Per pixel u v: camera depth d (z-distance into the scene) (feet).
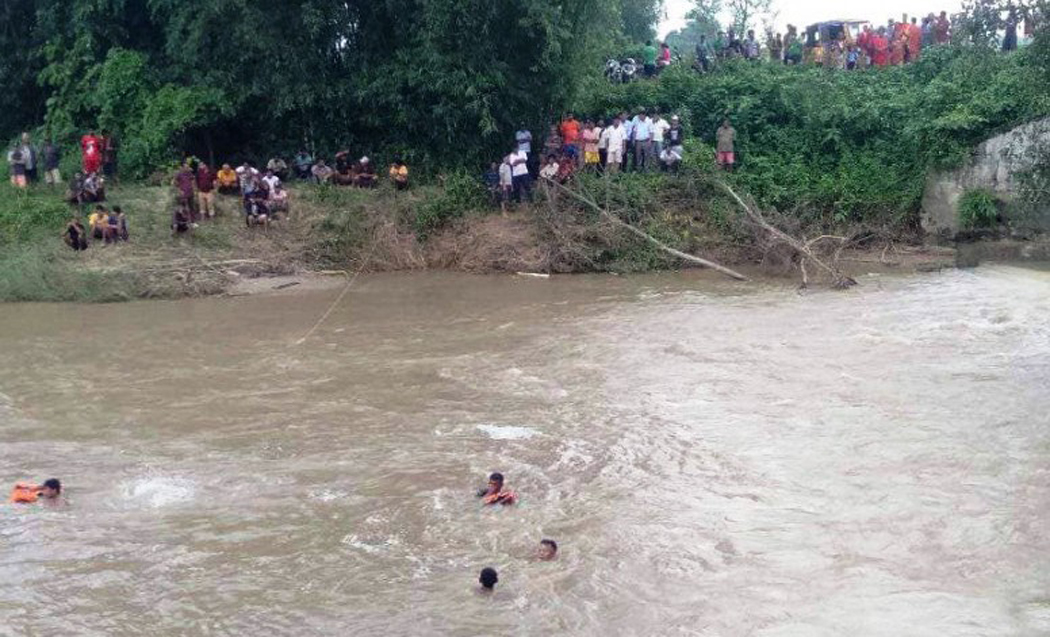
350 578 34.12
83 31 101.14
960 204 93.71
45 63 105.70
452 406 52.08
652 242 89.86
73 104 100.78
